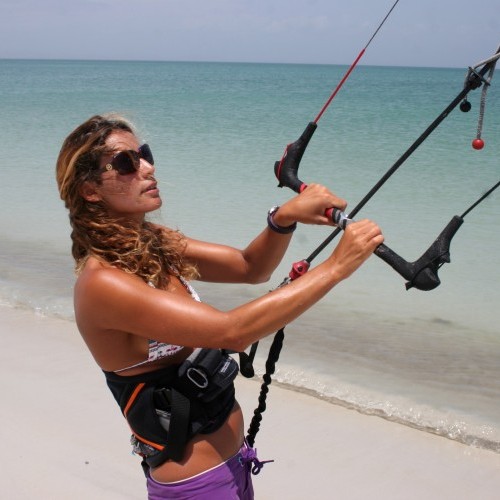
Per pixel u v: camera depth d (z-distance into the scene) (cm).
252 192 1082
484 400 422
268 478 347
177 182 1162
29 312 576
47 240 825
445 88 4756
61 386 437
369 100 3219
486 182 1106
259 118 2231
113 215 193
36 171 1305
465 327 556
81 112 2591
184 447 191
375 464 359
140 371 192
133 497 326
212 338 174
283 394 435
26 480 338
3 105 2962
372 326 556
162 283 197
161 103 3034
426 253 175
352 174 1205
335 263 173
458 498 331
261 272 225
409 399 423
